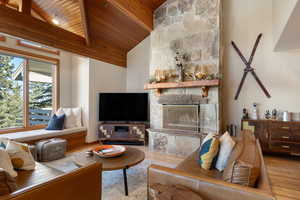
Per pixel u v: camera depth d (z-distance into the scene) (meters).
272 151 3.40
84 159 2.20
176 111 3.83
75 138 4.14
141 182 2.35
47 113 4.33
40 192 0.90
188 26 3.82
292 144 3.24
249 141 1.75
